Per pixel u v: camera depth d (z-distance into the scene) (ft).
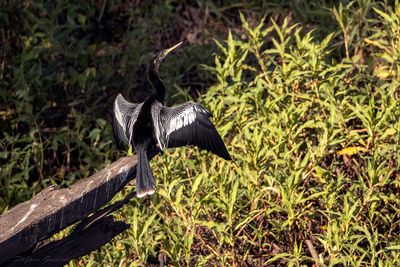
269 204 35.65
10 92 49.67
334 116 36.42
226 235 34.09
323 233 36.76
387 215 35.40
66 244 29.89
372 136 35.65
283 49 41.39
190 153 40.01
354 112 36.60
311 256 36.17
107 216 30.63
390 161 36.55
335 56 48.80
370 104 35.40
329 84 39.11
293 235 36.24
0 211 43.73
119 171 30.25
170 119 30.42
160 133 30.40
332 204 34.50
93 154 45.88
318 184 37.45
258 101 39.04
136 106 32.04
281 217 36.68
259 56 41.98
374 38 47.75
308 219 35.65
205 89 50.39
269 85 40.34
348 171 38.60
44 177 46.91
